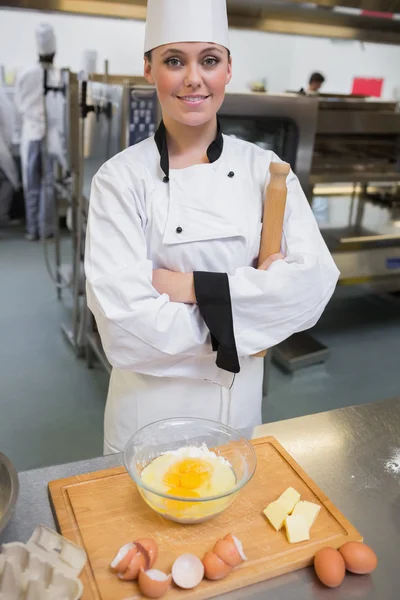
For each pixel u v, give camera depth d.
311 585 0.79
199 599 0.76
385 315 3.72
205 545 0.82
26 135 4.43
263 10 3.08
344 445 1.10
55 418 2.50
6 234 5.01
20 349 3.06
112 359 1.15
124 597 0.74
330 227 3.15
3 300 3.65
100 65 5.57
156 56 1.07
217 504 0.84
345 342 3.32
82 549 0.77
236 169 1.22
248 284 1.11
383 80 5.82
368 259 3.15
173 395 1.29
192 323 1.10
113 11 2.79
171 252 1.19
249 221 1.21
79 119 2.65
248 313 1.12
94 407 2.60
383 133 3.03
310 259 1.15
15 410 2.54
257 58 5.71
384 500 0.96
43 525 0.84
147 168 1.19
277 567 0.79
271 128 2.61
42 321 3.39
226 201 1.19
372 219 3.35
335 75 5.85
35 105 4.32
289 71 5.88
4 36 5.18
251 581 0.78
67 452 2.27
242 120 2.51
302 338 3.21
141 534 0.84
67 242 4.86
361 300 3.95
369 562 0.80
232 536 0.82
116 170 1.17
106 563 0.79
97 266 1.12
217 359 1.13
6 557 0.74
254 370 1.34
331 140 2.94
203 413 1.32
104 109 2.37
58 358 3.00
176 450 0.98
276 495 0.93
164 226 1.18
